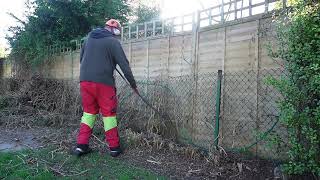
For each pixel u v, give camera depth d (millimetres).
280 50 3486
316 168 3121
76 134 5723
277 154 4258
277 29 3725
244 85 5031
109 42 4586
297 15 3250
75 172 3869
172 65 6590
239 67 5137
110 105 4594
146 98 6430
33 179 3541
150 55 7234
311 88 3115
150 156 4672
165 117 6098
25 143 5277
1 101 8766
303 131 3117
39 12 11125
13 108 8289
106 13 11617
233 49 5258
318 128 3111
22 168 3883
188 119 5984
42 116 7395
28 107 8453
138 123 6191
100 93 4555
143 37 7613
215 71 5582
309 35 3178
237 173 4133
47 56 11461
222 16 5551
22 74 12648
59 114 7566
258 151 4719
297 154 3250
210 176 3979
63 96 8422
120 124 6172
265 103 4676
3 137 5793
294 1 3428
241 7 5230
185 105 6070
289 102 3264
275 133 3975
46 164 4078
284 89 3268
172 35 6605
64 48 10852
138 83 6730
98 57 4551
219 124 5348
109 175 3811
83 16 11141
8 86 11609
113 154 4566
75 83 9273
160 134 5926
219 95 4840
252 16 4934
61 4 10727
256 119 4805
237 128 5090
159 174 3953
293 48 3260
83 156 4520
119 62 4590
